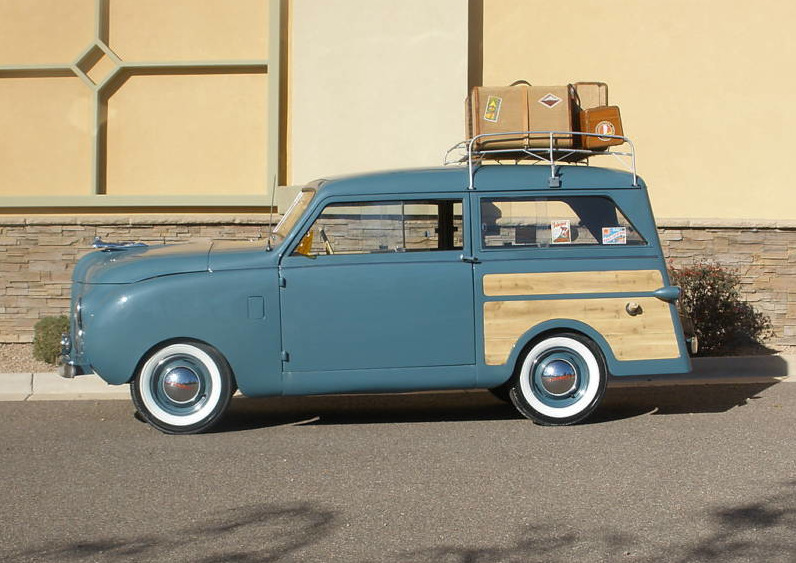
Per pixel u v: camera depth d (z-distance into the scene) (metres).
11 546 5.02
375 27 11.87
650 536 5.10
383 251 7.57
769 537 5.07
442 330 7.53
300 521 5.38
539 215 7.69
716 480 6.12
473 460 6.66
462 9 11.84
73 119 12.19
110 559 4.82
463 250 7.59
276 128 11.97
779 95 12.20
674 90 12.18
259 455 6.84
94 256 7.97
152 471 6.43
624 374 7.67
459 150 11.91
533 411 7.69
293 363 7.45
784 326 11.55
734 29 12.16
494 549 4.92
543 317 7.59
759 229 11.58
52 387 9.38
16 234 11.51
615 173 7.86
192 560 4.80
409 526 5.29
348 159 11.91
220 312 7.38
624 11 12.16
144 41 12.16
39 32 12.16
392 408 8.66
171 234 11.71
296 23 11.87
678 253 11.59
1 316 11.52
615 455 6.76
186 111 12.16
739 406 8.50
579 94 9.52
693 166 12.21
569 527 5.25
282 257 7.48
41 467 6.55
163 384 7.46
